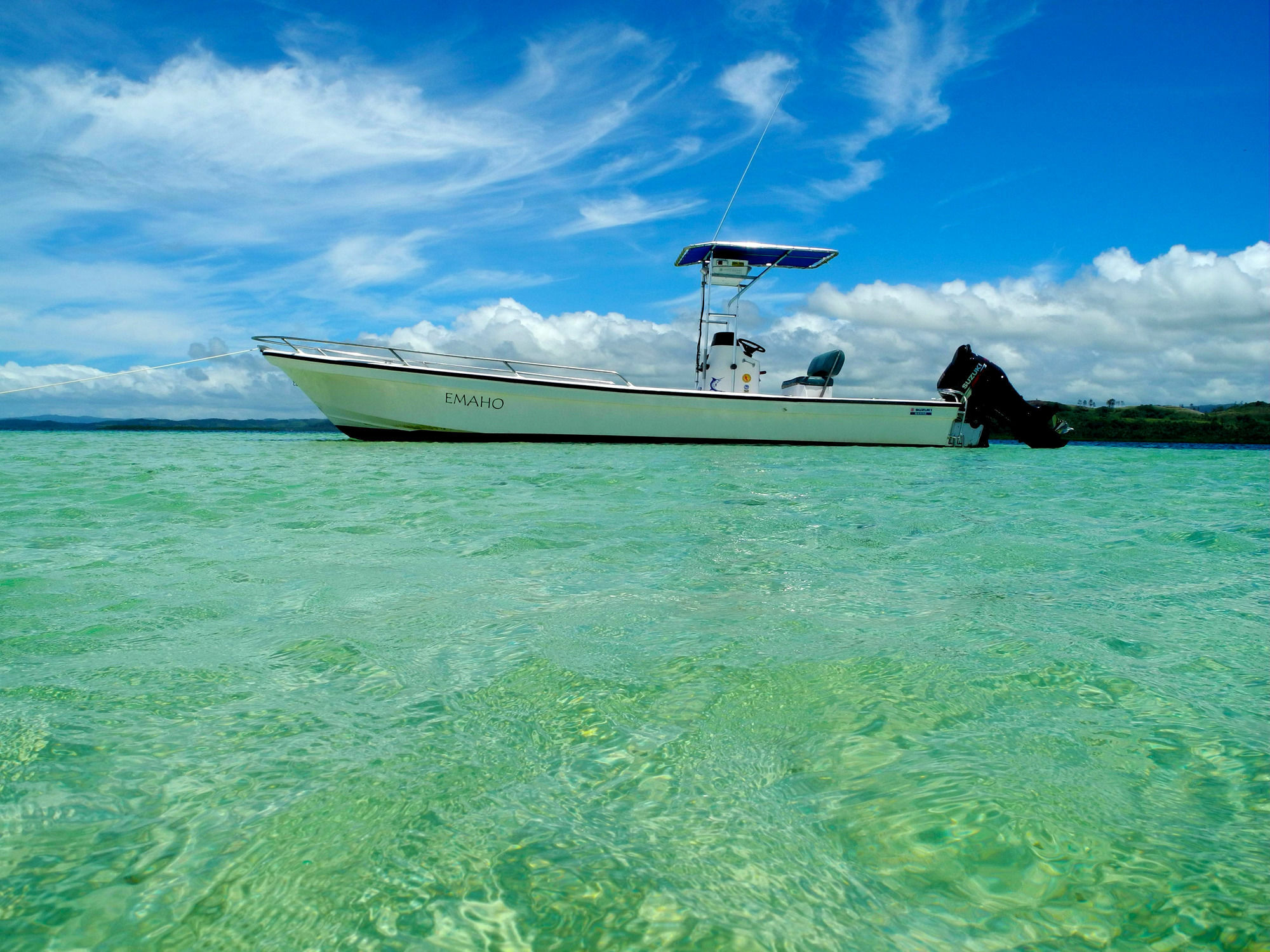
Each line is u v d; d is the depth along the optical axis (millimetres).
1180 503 4883
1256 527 3777
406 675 1584
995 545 3248
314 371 10703
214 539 3301
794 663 1665
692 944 777
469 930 795
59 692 1468
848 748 1245
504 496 4953
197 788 1089
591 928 801
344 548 3100
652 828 1002
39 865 899
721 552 3031
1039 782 1127
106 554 2938
